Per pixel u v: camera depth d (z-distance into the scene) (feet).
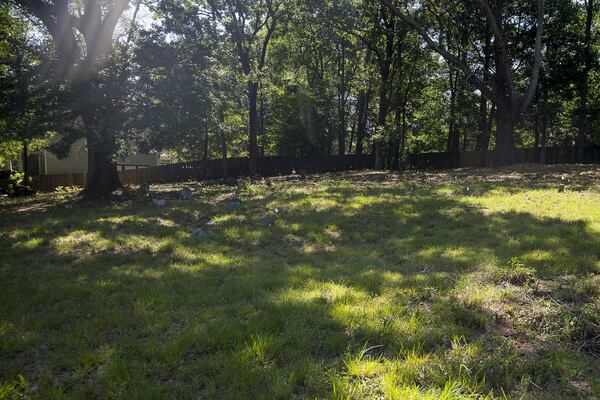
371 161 113.50
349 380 10.11
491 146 150.20
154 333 13.15
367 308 14.34
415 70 110.01
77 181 92.89
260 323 13.28
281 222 30.94
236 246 25.85
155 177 89.51
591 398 9.42
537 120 100.68
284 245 25.96
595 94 104.83
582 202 31.42
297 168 102.12
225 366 10.84
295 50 115.75
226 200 43.47
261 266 21.02
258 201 41.16
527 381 9.89
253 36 86.89
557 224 25.89
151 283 18.52
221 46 57.11
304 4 80.18
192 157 118.21
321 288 16.92
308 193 44.75
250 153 88.69
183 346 12.00
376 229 28.25
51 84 44.60
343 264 20.84
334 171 103.86
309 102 115.14
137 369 10.91
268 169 98.12
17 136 45.80
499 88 72.84
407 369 10.34
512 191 38.91
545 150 101.45
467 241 23.73
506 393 9.55
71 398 9.80
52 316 14.92
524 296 14.85
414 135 130.41
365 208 34.45
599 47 93.86
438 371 10.23
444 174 66.28
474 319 13.19
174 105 47.55
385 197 39.40
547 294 15.05
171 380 10.56
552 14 81.41
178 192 53.83
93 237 28.32
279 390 9.67
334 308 14.42
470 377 9.95
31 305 16.43
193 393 9.94
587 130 115.55
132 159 122.42
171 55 48.14
